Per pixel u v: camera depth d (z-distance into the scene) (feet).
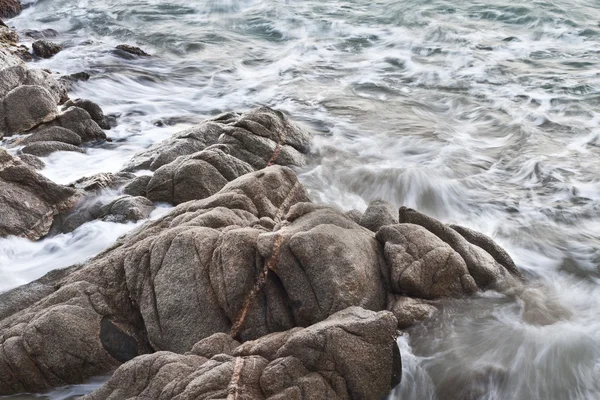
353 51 74.69
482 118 54.80
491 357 25.90
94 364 26.58
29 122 48.01
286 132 46.01
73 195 38.27
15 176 37.27
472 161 47.01
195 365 22.97
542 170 44.83
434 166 45.62
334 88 62.64
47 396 26.00
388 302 27.53
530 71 65.05
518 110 55.57
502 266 30.71
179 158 40.06
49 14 96.22
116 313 27.81
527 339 26.81
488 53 70.95
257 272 26.84
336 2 96.68
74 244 35.50
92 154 47.29
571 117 53.98
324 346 22.44
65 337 26.35
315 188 42.34
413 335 26.40
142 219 36.52
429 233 29.60
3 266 34.22
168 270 27.61
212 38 81.46
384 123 53.88
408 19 84.64
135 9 97.35
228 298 26.35
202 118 55.52
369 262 27.63
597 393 24.54
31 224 36.37
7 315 28.94
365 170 44.52
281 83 64.44
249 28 86.07
